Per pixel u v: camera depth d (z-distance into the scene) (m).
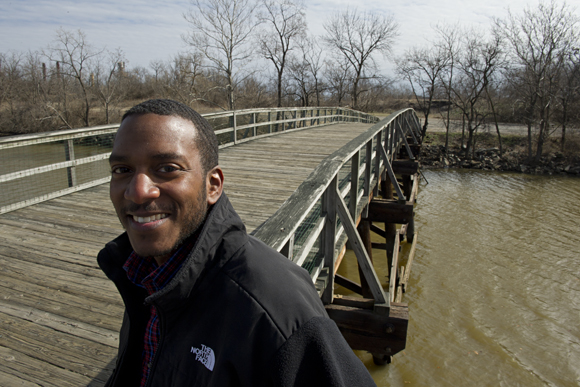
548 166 26.61
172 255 0.96
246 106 35.59
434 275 9.70
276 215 2.05
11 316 2.68
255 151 8.97
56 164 5.41
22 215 4.73
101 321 2.64
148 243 0.87
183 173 0.87
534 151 29.08
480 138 32.41
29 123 29.17
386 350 3.37
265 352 0.77
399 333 3.33
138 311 1.08
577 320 7.73
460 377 5.95
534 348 6.76
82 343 2.41
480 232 13.34
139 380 1.08
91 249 3.77
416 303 8.23
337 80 40.81
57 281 3.15
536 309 8.13
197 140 0.91
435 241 12.32
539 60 30.11
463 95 35.44
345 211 3.23
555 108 29.52
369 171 6.00
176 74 29.03
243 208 4.77
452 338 6.97
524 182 22.80
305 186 2.46
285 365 0.76
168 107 0.90
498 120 34.28
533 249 11.75
